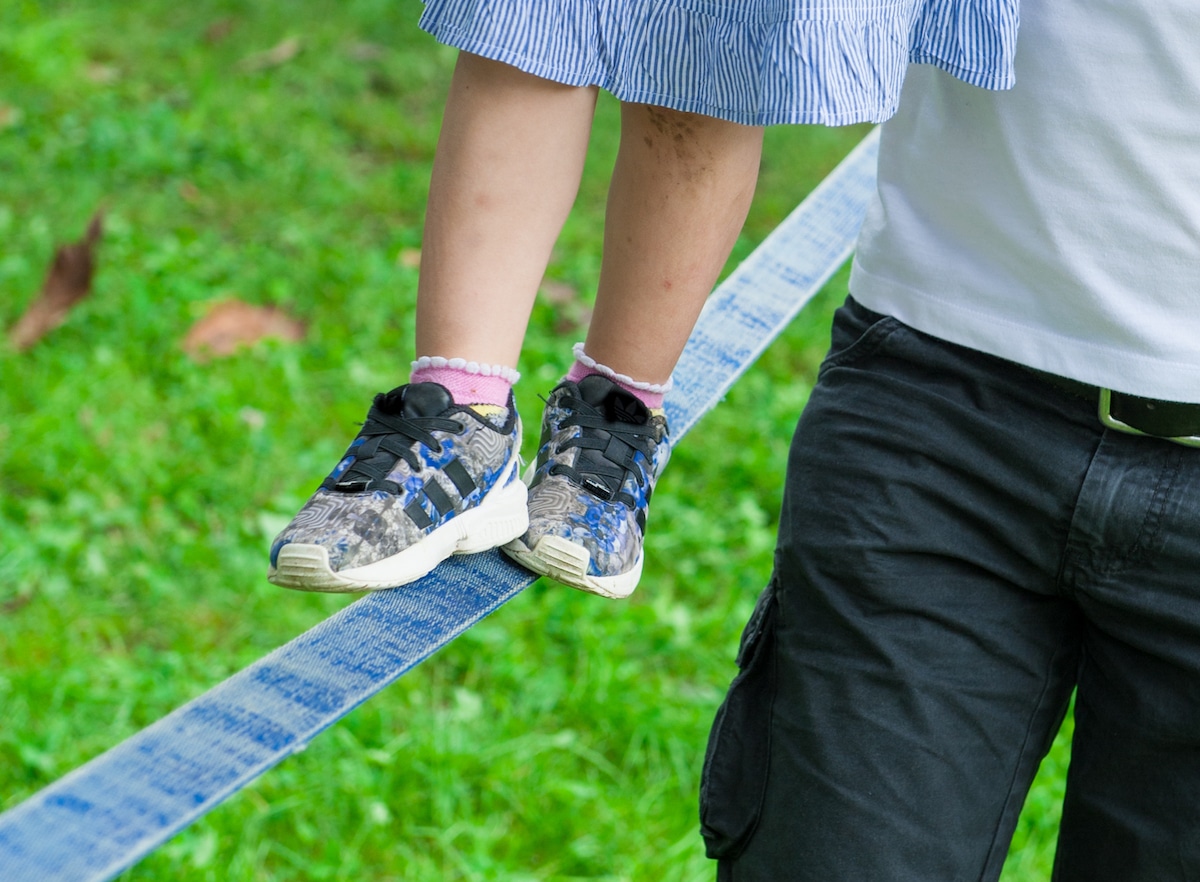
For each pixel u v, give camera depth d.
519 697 4.57
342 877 3.87
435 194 1.96
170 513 5.17
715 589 5.20
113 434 5.49
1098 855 2.07
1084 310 1.92
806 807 2.09
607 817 4.15
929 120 2.05
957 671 2.06
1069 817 2.13
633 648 4.87
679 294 2.10
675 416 2.42
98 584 4.80
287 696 1.68
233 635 4.70
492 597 2.00
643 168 2.02
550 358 6.18
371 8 9.33
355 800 4.10
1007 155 1.93
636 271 2.09
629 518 2.12
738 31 1.81
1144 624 1.96
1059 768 4.52
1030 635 2.10
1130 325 1.88
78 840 1.39
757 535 5.39
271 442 5.53
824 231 3.05
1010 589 2.08
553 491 2.11
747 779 2.22
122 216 6.90
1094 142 1.85
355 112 8.12
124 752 1.54
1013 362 2.00
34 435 5.34
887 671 2.05
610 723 4.48
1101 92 1.83
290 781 4.12
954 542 2.05
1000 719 2.11
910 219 2.08
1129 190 1.85
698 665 4.82
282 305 6.44
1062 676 2.16
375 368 6.11
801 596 2.16
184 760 1.54
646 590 5.17
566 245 7.20
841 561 2.09
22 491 5.20
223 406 5.61
